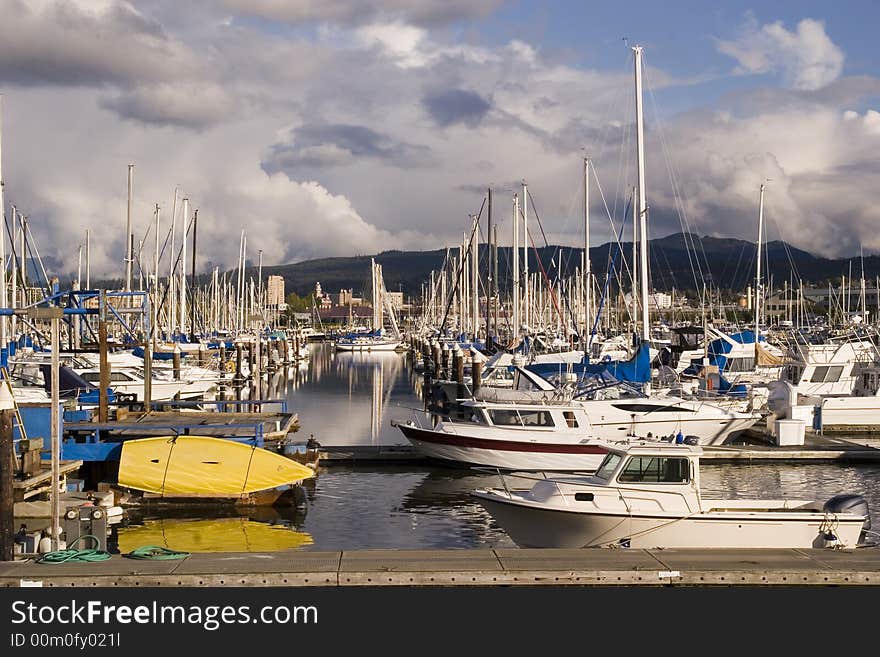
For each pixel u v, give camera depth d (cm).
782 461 3216
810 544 1769
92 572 1448
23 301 5831
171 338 7288
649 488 1850
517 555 1553
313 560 1518
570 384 3509
